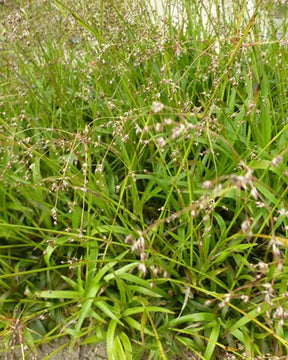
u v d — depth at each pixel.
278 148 0.36
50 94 0.45
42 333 0.33
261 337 0.30
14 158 0.34
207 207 0.32
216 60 0.39
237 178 0.18
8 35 0.41
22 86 0.42
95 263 0.33
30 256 0.36
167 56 0.40
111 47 0.39
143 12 0.46
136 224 0.36
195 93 0.41
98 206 0.36
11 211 0.38
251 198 0.33
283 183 0.35
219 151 0.38
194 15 0.49
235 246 0.31
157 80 0.44
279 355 0.30
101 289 0.33
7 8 0.46
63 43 0.45
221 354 0.31
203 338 0.32
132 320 0.31
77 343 0.32
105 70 0.43
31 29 0.42
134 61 0.44
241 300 0.32
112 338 0.30
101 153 0.41
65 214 0.35
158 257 0.33
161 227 0.34
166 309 0.31
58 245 0.33
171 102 0.39
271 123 0.37
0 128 0.36
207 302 0.25
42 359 0.32
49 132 0.41
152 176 0.35
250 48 0.41
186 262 0.34
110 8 0.45
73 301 0.32
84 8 0.44
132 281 0.32
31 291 0.35
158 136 0.38
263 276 0.32
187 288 0.31
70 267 0.35
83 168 0.30
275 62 0.45
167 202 0.34
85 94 0.44
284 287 0.30
